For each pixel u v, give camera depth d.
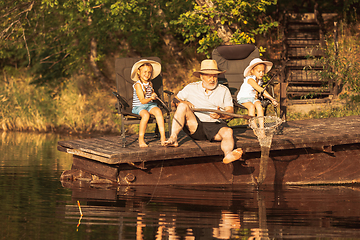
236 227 7.67
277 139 11.40
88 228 7.61
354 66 19.55
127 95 13.22
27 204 9.15
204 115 11.48
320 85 21.20
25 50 28.62
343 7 24.30
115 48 26.66
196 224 7.84
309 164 11.94
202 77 11.59
